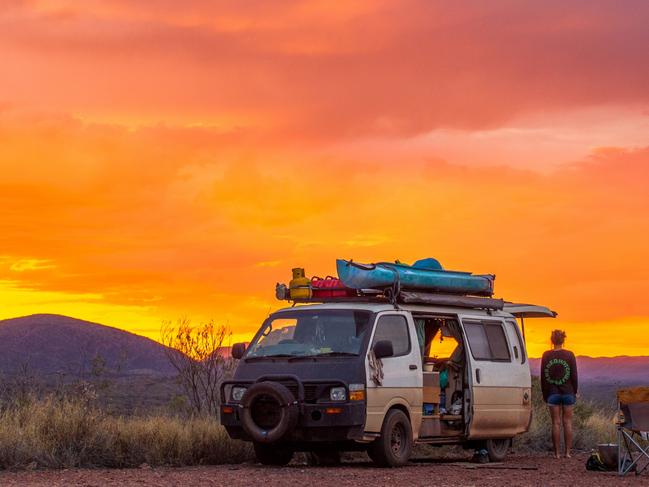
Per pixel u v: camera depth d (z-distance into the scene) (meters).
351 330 15.16
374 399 14.73
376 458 15.02
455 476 13.76
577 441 21.14
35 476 13.32
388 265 15.95
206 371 20.73
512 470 15.10
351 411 14.43
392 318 15.58
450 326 16.94
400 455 15.21
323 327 15.34
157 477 13.12
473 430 16.72
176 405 18.89
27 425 15.37
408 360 15.55
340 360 14.77
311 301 16.39
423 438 16.02
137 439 15.80
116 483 12.30
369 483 12.59
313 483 12.49
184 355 20.92
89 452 15.11
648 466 15.21
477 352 17.05
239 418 14.90
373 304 15.67
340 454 17.05
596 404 25.14
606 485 12.83
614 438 21.67
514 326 18.38
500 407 17.33
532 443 20.67
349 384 14.51
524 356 18.38
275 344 15.52
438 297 16.52
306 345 15.26
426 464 16.11
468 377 16.70
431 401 16.11
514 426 17.73
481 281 17.72
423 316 16.28
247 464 15.88
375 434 14.76
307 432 14.58
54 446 15.04
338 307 15.57
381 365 14.98
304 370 14.79
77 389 16.94
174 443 15.86
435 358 17.03
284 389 14.49
